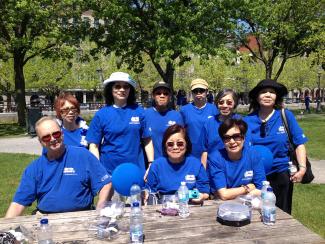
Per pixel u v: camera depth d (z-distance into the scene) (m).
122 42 20.09
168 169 4.11
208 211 3.61
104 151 4.79
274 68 52.94
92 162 3.88
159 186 4.12
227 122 4.00
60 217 3.50
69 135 4.93
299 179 4.64
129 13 18.72
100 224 3.21
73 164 3.78
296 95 68.44
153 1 17.81
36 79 38.66
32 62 38.06
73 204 3.77
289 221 3.32
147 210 3.66
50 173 3.72
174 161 4.11
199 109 5.74
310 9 25.41
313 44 26.11
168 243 2.93
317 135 15.73
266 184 3.82
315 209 6.43
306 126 19.41
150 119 5.56
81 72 45.06
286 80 54.38
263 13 23.11
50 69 39.03
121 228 3.23
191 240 2.97
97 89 48.47
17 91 21.67
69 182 3.76
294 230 3.13
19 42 19.33
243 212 3.31
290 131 4.65
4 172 9.42
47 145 3.63
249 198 3.78
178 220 3.38
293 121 4.66
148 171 4.32
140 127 4.85
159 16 18.08
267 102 4.57
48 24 20.16
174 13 17.77
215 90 51.16
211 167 4.13
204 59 17.94
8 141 15.64
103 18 19.58
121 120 4.72
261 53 28.30
